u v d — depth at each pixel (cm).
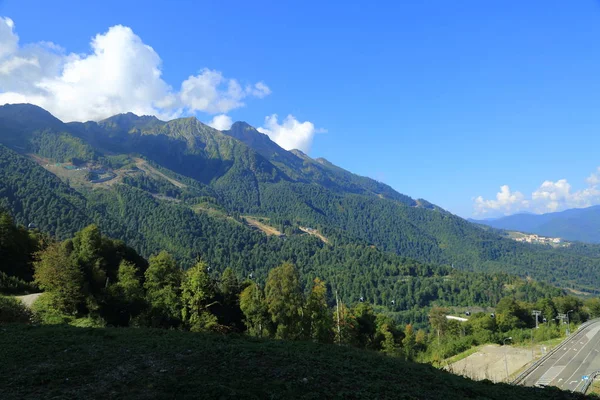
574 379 4916
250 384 1205
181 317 4025
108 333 1833
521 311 10894
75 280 3625
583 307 12306
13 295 4341
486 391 1544
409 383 1470
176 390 1124
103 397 1079
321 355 1719
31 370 1289
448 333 9912
